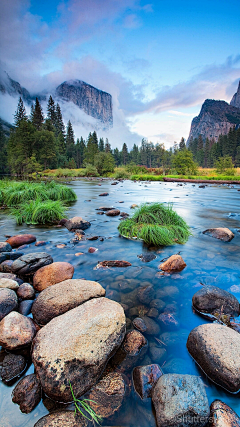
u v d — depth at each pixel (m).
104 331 1.73
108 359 1.69
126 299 2.55
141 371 1.57
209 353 1.60
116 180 30.61
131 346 1.81
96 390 1.48
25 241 4.50
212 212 7.99
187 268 3.36
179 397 1.34
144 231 4.65
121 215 7.16
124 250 4.15
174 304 2.46
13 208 8.23
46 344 1.60
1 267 3.28
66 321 1.80
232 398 1.44
